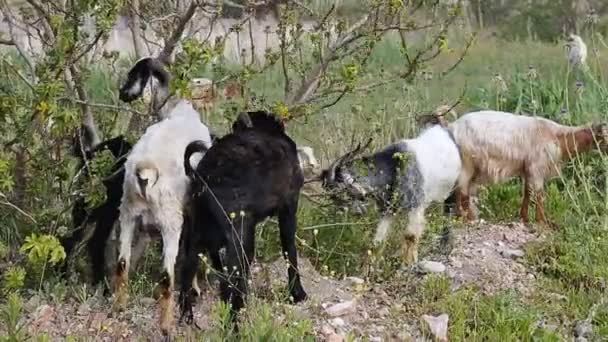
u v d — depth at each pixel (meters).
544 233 11.21
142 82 10.05
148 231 8.78
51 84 8.38
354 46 12.32
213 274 9.47
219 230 8.41
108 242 9.50
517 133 11.24
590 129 11.26
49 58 9.70
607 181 11.36
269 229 10.41
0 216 9.55
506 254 10.67
